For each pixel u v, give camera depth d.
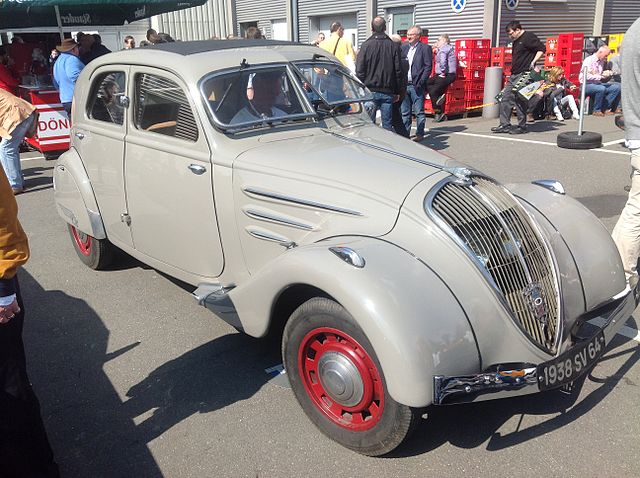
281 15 20.20
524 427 3.02
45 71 13.40
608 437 2.92
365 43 8.59
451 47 11.84
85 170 4.82
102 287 4.97
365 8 17.17
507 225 2.99
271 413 3.24
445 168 3.22
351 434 2.87
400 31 14.25
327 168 3.31
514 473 2.72
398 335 2.48
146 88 4.04
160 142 3.95
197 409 3.29
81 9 10.98
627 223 4.21
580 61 13.04
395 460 2.84
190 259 4.01
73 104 4.95
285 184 3.32
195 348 3.94
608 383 3.35
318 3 18.72
